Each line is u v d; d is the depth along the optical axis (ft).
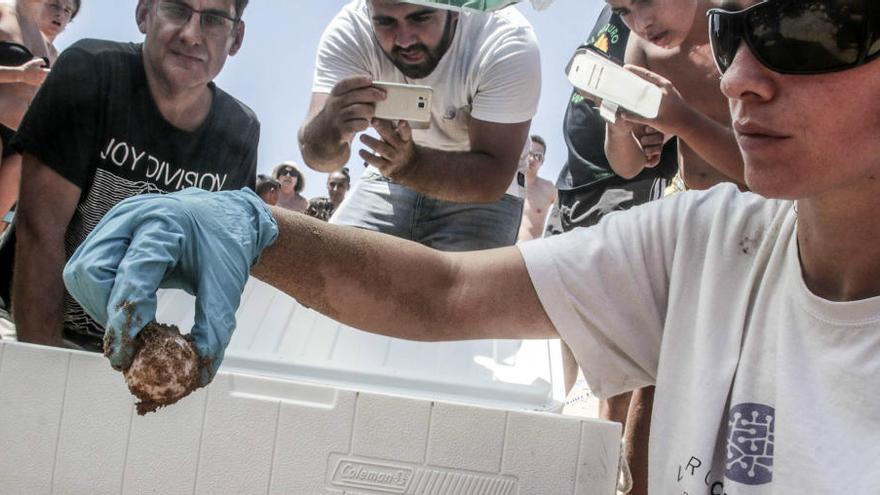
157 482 4.60
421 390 5.21
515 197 10.45
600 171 10.53
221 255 4.11
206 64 8.61
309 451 4.57
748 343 4.10
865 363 3.69
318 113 9.23
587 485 4.54
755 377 4.05
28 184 8.22
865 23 3.25
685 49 9.50
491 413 4.55
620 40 10.30
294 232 4.53
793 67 3.37
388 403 4.56
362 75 8.89
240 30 8.91
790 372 3.89
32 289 8.02
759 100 3.52
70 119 8.21
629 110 8.82
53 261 8.11
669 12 9.14
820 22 3.29
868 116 3.39
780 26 3.36
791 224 4.13
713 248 4.33
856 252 3.79
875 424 3.66
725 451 4.09
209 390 4.57
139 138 8.48
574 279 4.54
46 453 4.62
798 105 3.43
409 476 4.58
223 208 4.29
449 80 9.50
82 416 4.59
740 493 3.95
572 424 4.54
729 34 3.59
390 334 4.69
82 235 8.48
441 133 10.00
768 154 3.55
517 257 4.68
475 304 4.63
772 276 4.14
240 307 5.72
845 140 3.43
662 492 4.26
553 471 4.55
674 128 8.78
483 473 4.57
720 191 4.54
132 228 4.05
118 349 3.67
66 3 11.18
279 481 4.58
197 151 8.82
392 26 9.19
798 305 3.94
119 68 8.38
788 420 3.83
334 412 4.56
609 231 4.64
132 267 3.79
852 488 3.60
